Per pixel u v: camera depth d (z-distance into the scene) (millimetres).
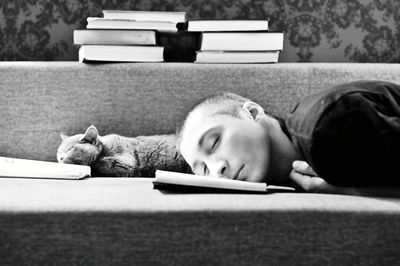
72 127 1548
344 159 904
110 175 1375
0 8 1678
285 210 788
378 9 1735
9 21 1682
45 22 1688
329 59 1728
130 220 781
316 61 1734
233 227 785
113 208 789
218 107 1162
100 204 804
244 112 1161
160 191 938
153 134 1556
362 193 938
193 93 1553
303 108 1048
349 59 1735
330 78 1572
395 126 884
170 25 1535
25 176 1270
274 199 848
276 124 1198
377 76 1581
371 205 809
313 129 928
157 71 1547
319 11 1729
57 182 1158
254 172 1100
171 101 1554
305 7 1727
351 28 1738
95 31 1514
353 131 895
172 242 784
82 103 1544
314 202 819
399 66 1607
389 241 792
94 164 1363
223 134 1109
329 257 792
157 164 1404
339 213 788
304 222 787
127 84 1545
